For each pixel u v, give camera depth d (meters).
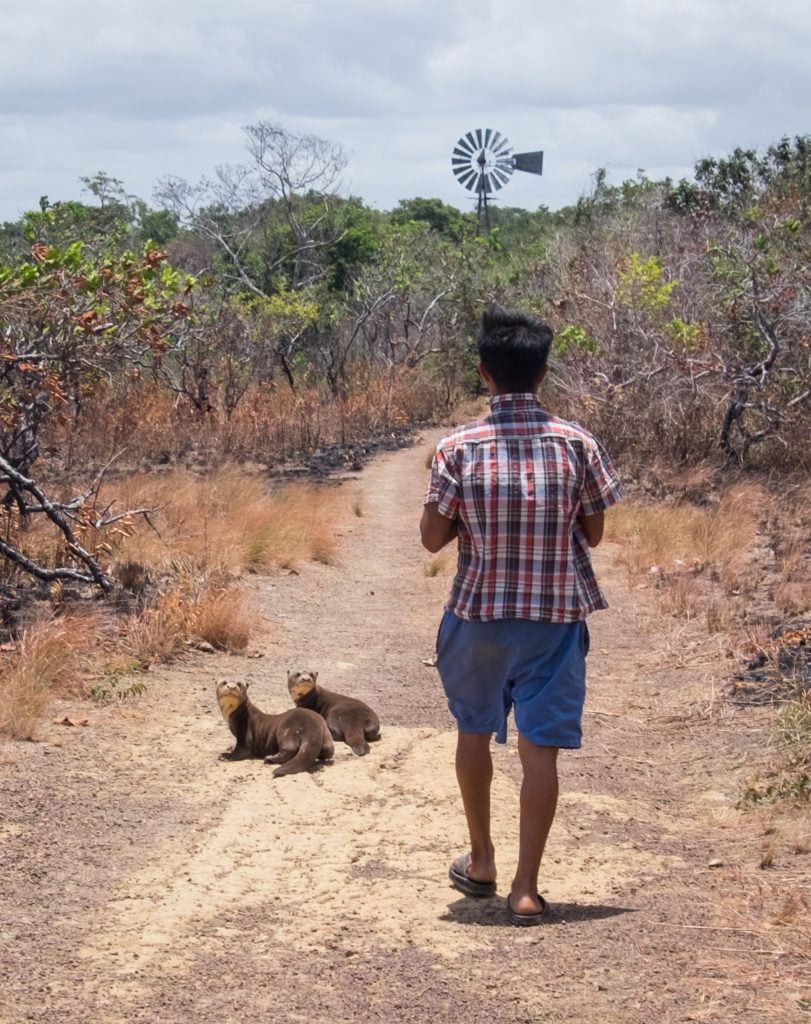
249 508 15.11
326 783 6.31
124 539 12.27
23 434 12.40
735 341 20.59
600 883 5.01
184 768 6.57
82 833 5.50
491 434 4.43
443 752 6.93
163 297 12.16
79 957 4.22
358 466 24.70
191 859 5.23
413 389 36.78
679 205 32.75
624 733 7.69
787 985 3.92
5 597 10.45
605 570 13.53
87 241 28.14
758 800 6.10
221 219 51.31
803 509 16.11
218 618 9.76
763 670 8.67
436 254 45.34
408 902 4.77
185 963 4.19
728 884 4.96
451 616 4.53
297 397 30.66
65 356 11.31
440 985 4.01
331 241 49.69
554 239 39.22
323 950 4.31
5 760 6.45
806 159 30.80
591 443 4.48
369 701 8.45
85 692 7.91
